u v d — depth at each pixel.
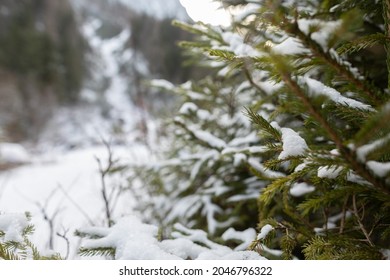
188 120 2.51
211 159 2.17
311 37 0.58
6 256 0.92
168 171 2.82
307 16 0.72
